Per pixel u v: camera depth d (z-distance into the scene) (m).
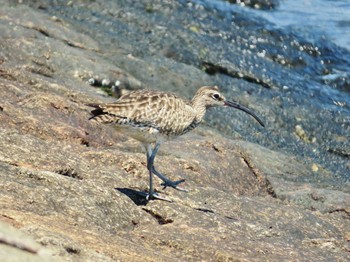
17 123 14.88
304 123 21.27
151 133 13.05
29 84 17.52
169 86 21.05
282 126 21.00
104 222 11.66
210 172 15.51
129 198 12.62
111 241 10.71
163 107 13.05
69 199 11.66
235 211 13.84
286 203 15.65
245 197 14.65
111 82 19.78
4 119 14.83
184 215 12.76
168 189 13.77
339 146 20.70
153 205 12.91
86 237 10.48
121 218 12.10
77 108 16.27
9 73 17.56
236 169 16.09
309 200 16.33
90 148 14.74
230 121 20.38
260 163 18.22
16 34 20.03
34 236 9.48
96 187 12.38
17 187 11.39
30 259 8.60
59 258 9.07
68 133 15.13
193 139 16.84
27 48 19.62
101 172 13.38
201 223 12.66
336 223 14.74
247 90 22.03
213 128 19.98
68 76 19.50
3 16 21.05
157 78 21.08
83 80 19.59
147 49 22.53
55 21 22.30
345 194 16.73
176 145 16.30
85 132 15.43
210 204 13.74
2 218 10.20
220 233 12.39
